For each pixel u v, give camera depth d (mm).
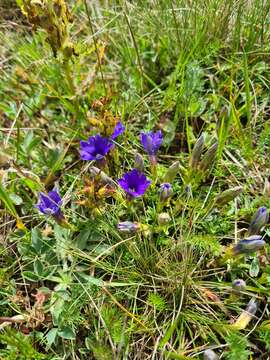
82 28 451
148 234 344
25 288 341
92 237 350
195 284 326
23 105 430
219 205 343
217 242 330
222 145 372
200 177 360
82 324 327
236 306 321
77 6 456
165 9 455
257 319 326
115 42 464
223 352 302
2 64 472
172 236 348
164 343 299
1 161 389
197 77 409
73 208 365
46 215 337
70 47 386
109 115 363
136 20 467
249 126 390
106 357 299
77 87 427
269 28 440
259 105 418
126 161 396
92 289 329
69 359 319
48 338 312
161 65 459
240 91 412
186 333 325
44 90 440
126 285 334
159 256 333
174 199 375
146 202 368
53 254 349
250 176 381
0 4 519
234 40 435
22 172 360
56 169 382
